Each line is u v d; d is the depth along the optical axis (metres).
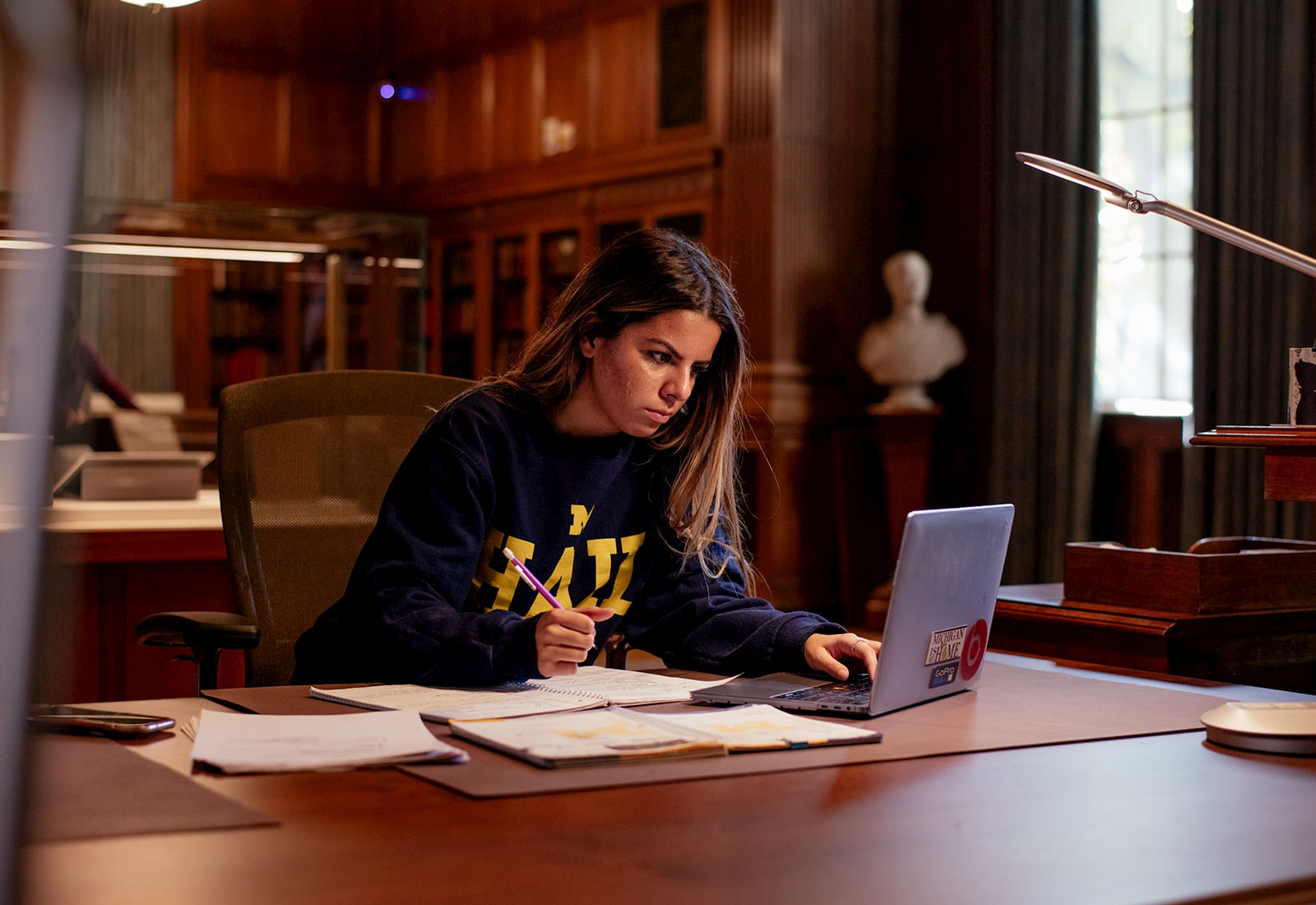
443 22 8.25
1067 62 5.46
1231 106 4.84
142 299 2.93
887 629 1.16
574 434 1.60
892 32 6.30
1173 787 0.92
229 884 0.67
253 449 1.83
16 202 0.21
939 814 0.84
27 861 0.22
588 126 7.10
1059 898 0.66
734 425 1.69
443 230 8.34
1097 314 5.48
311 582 1.81
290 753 0.96
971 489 6.03
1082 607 1.85
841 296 6.17
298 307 3.08
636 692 1.29
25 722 0.22
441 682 1.31
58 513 0.22
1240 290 4.82
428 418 1.98
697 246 1.56
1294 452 1.85
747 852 0.74
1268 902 0.69
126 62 7.92
